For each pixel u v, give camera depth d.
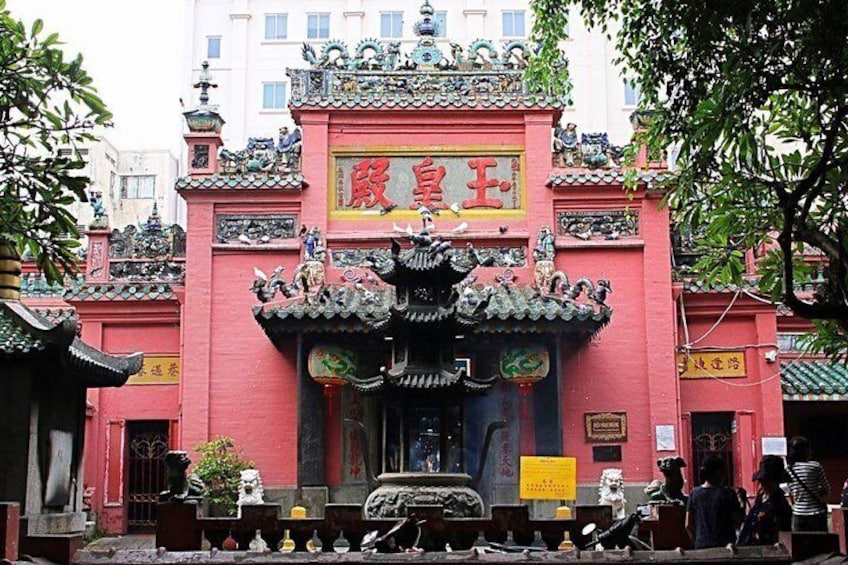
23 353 16.08
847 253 13.61
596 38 56.34
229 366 27.14
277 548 13.00
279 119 57.97
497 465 25.64
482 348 25.78
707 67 12.63
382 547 12.73
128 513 28.33
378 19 58.84
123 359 19.59
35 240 14.97
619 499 24.47
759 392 27.44
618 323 27.20
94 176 60.72
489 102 28.02
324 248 27.31
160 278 29.09
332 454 25.83
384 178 28.08
